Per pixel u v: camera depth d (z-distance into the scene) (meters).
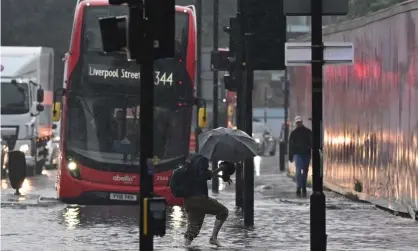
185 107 75.00
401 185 68.62
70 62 74.50
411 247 52.09
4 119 122.69
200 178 52.50
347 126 86.44
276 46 60.66
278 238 56.62
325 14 45.56
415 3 65.12
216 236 52.88
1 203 80.75
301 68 108.12
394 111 70.25
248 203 62.62
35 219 68.00
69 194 74.25
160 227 34.97
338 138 90.56
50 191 96.62
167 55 35.56
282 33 60.53
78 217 69.94
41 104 127.50
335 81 92.00
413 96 65.50
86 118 74.50
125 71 74.81
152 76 35.47
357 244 53.34
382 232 59.59
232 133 53.31
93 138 74.50
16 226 63.00
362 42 80.69
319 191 44.75
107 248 51.50
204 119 75.25
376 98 75.69
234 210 75.12
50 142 147.50
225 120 156.62
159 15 35.47
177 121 74.81
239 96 75.81
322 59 44.97
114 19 35.88
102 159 74.38
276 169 149.00
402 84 68.06
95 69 74.44
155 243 54.06
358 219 68.00
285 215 71.12
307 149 91.69
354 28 83.88
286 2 45.03
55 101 75.00
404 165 67.75
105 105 74.69
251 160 62.44
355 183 83.00
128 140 74.69
